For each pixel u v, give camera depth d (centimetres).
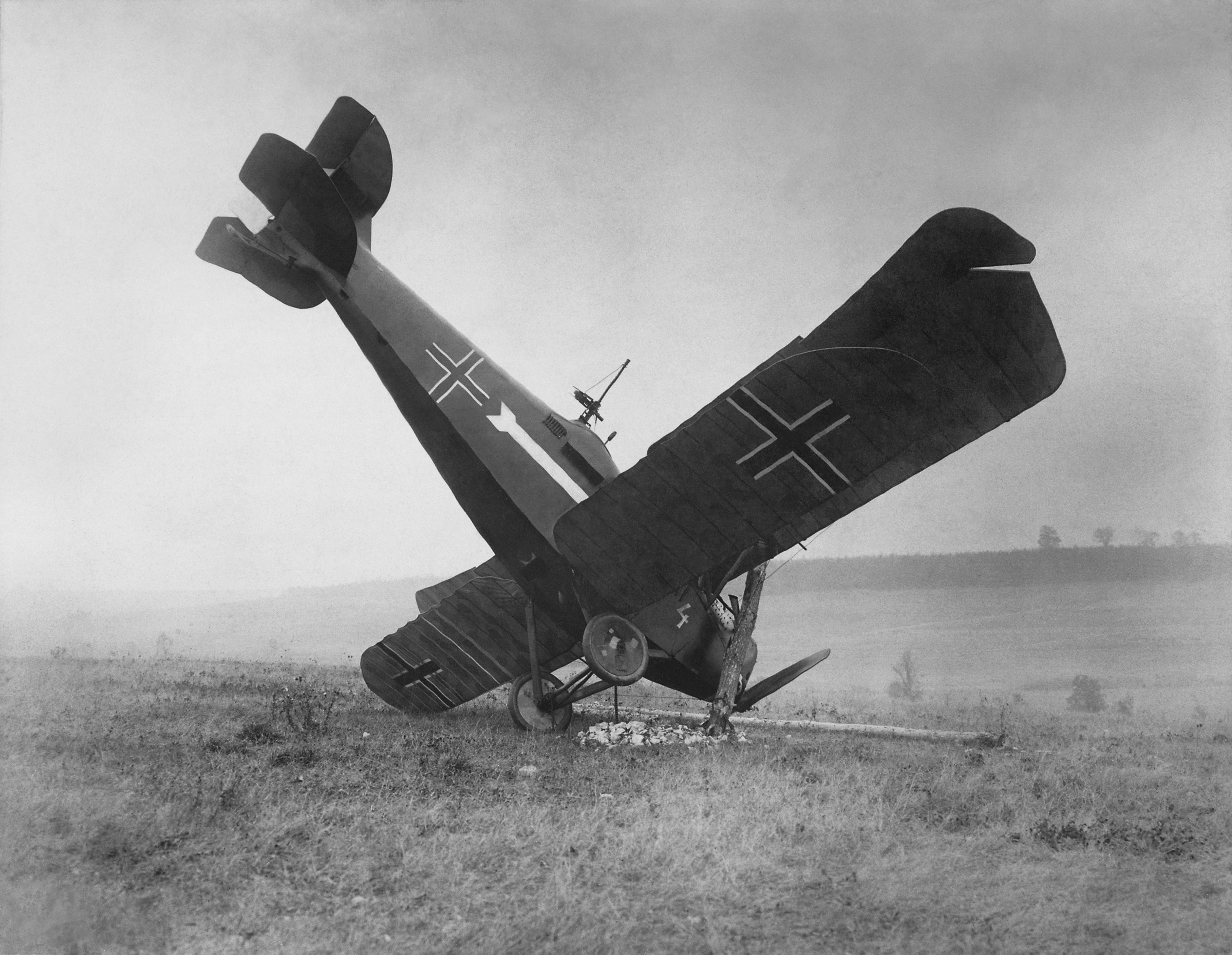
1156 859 672
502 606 1430
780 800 804
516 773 942
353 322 1217
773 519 1080
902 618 7638
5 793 725
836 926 530
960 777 945
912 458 1027
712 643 1358
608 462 1309
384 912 541
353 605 10138
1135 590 7394
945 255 898
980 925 536
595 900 558
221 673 2078
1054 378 970
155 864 599
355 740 1116
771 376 973
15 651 2306
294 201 1178
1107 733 1543
